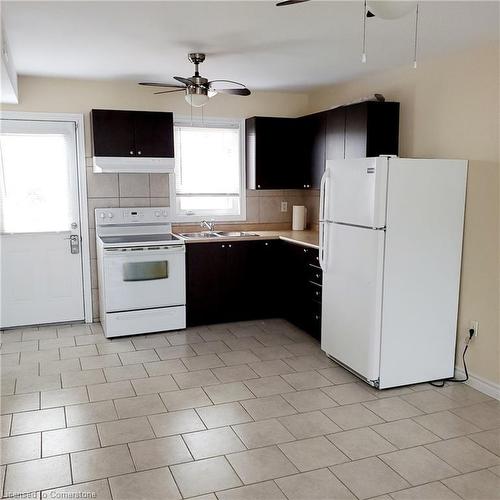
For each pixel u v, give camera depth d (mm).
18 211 4684
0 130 4523
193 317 4844
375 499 2256
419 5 2639
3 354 4078
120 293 4434
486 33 3125
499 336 3312
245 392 3379
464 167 3445
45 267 4824
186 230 5309
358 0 2588
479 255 3422
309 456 2600
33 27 3047
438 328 3533
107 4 2656
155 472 2447
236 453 2623
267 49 3576
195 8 2721
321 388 3453
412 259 3373
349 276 3568
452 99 3605
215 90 3822
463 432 2865
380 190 3223
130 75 4469
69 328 4816
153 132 4664
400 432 2857
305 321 4590
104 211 4824
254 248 4977
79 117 4707
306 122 5051
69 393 3344
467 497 2277
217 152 5348
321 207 3875
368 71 4285
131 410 3104
